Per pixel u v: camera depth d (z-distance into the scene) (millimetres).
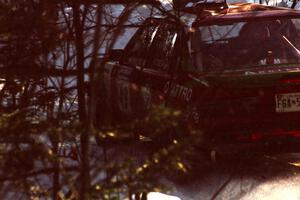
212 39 20703
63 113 10922
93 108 8781
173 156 8859
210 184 19859
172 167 8906
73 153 10133
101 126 9773
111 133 9352
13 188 9555
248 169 21391
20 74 10922
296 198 19047
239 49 22422
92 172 9750
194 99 20891
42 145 9234
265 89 21297
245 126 21234
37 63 10891
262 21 23000
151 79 22234
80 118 10812
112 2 10773
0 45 10781
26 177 9438
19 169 9336
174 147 8867
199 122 20812
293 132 21453
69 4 10711
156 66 23000
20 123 9445
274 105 21391
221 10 23562
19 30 10539
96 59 8648
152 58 23359
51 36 10672
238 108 21125
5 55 10844
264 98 21312
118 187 9008
